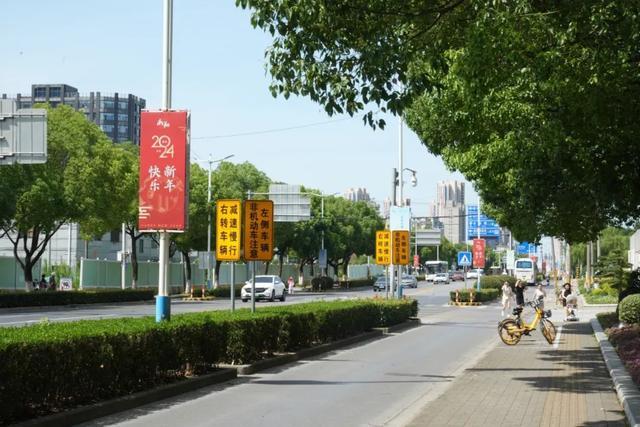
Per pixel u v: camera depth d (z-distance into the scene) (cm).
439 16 999
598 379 1450
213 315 1616
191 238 5906
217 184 6075
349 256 9719
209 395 1235
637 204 2070
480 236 6594
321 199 8594
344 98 959
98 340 1042
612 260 4175
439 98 1805
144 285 6400
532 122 1612
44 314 3500
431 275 11156
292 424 995
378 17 962
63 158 4366
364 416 1060
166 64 1409
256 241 1945
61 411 953
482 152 2053
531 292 7081
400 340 2388
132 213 4844
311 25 948
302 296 6353
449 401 1180
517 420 1017
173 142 1373
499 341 2355
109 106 17800
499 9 1022
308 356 1861
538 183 2158
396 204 3841
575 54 1193
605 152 1850
